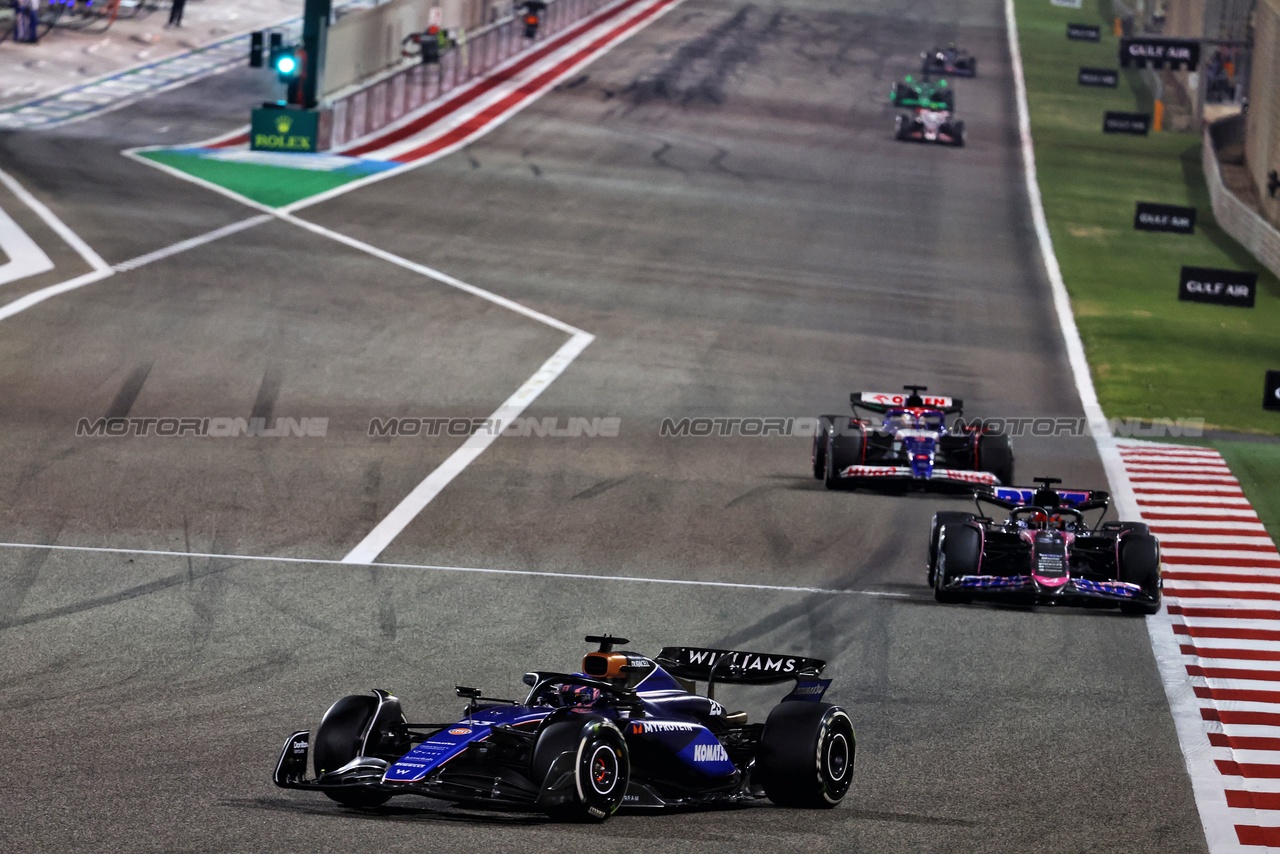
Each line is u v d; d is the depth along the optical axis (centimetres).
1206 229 19525
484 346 11825
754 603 6269
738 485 8625
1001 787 4156
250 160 18888
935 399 8931
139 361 10575
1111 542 6600
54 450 8388
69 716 4378
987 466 8775
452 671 5122
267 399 9900
